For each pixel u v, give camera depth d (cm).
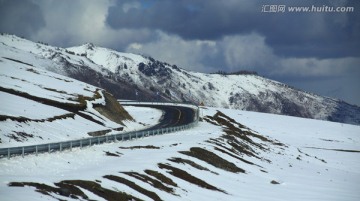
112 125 7594
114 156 4119
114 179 3141
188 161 4488
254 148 7100
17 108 5822
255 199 3956
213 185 4072
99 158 3909
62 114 6494
